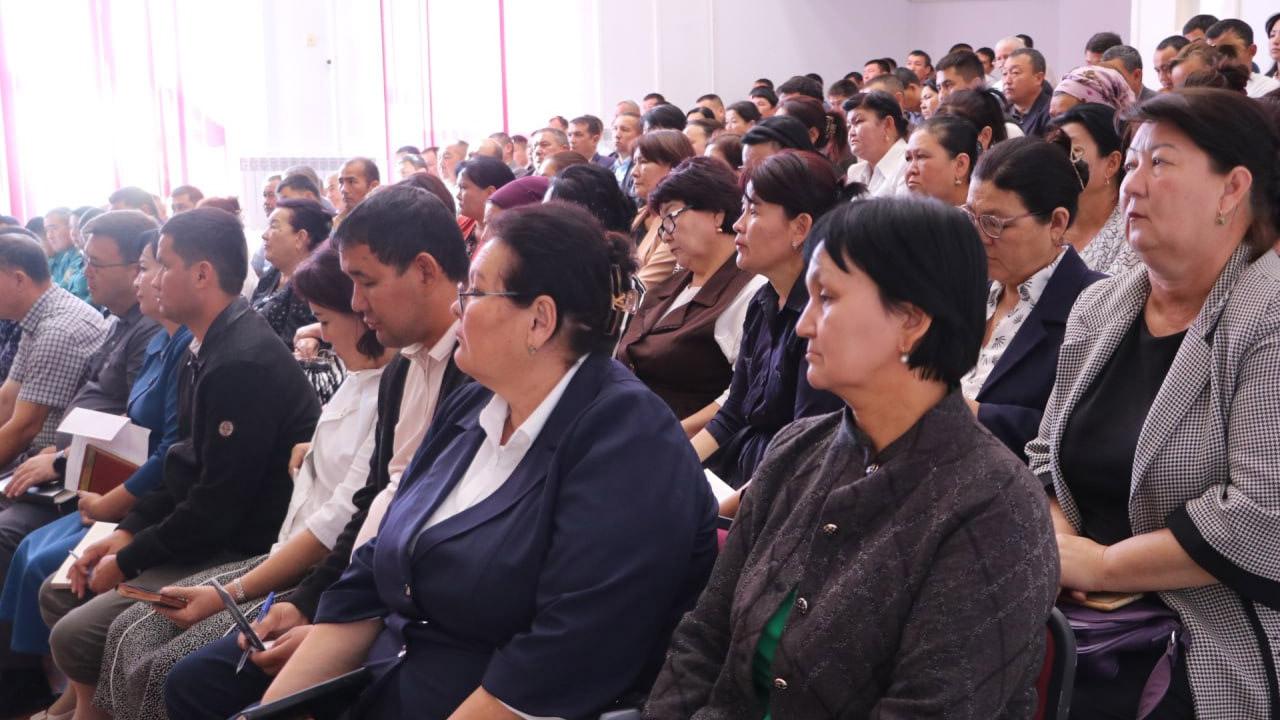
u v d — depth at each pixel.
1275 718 1.73
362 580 2.08
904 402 1.47
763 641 1.54
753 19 12.84
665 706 1.60
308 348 3.72
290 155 11.00
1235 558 1.74
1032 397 2.29
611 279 1.90
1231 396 1.80
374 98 11.26
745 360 2.87
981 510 1.38
